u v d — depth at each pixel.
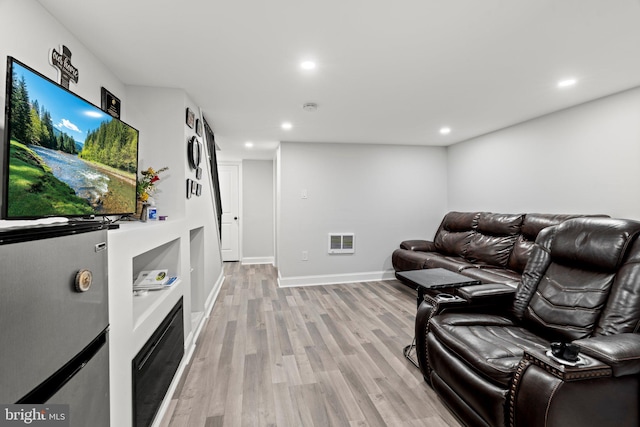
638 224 1.51
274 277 4.81
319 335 2.64
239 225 5.96
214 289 3.70
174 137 2.33
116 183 1.58
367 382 1.93
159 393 1.60
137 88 2.27
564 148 2.93
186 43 1.69
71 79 1.56
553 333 1.59
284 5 1.37
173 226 1.99
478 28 1.56
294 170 4.33
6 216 0.90
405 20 1.49
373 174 4.58
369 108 2.86
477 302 1.90
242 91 2.41
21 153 0.95
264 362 2.18
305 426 1.54
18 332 0.67
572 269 1.71
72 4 1.33
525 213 3.38
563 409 1.04
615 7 1.39
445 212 4.86
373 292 3.99
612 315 1.39
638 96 2.35
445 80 2.23
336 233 4.46
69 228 0.86
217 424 1.56
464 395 1.44
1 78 1.11
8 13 1.14
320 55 1.85
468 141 4.31
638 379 1.13
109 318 1.12
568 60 1.93
